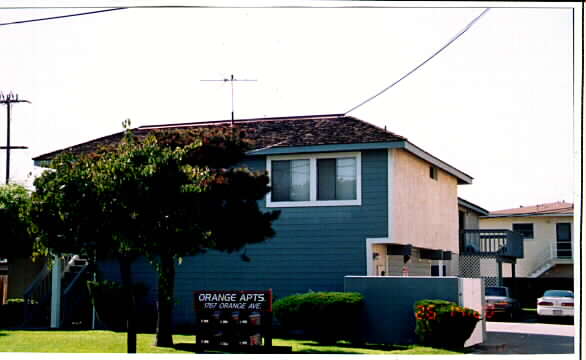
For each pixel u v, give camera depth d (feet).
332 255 68.59
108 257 45.24
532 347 56.70
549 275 140.77
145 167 41.70
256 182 49.96
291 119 77.25
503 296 94.32
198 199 44.57
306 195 69.87
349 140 68.13
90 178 42.14
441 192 87.45
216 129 52.54
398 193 69.36
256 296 49.47
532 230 141.18
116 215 41.73
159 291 51.62
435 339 52.24
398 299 55.57
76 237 42.57
